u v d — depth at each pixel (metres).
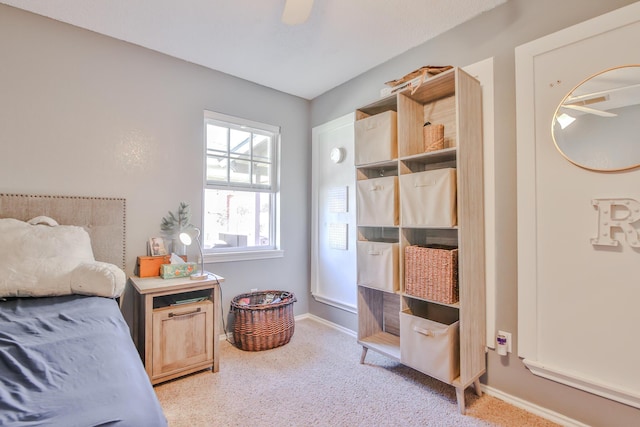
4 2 1.89
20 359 0.92
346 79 2.93
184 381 2.04
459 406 1.73
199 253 2.65
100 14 1.99
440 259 1.80
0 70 1.90
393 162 2.13
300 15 1.66
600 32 1.50
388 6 1.90
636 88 1.41
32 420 0.65
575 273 1.57
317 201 3.27
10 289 1.54
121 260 2.25
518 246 1.76
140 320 2.14
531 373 1.74
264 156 3.17
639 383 1.39
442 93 2.10
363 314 2.35
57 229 1.85
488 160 1.91
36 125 2.00
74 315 1.33
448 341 1.74
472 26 2.02
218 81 2.77
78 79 2.14
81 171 2.14
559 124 1.62
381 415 1.70
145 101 2.40
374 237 2.43
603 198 1.49
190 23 2.08
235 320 2.58
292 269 3.28
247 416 1.68
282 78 2.91
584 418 1.56
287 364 2.29
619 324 1.45
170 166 2.51
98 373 0.88
